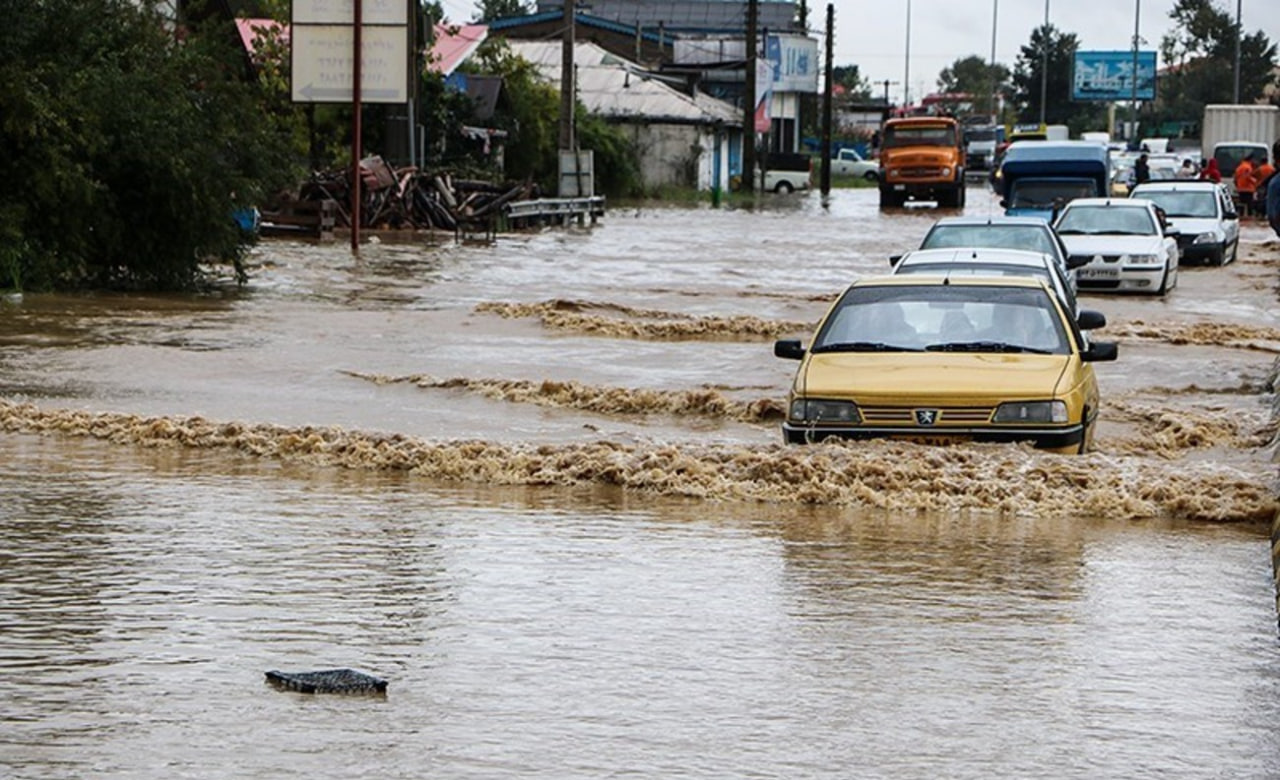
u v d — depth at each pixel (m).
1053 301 24.80
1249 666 14.07
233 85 52.44
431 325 42.81
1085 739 12.17
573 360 37.03
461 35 116.94
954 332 24.19
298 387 32.09
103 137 48.53
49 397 29.98
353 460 23.92
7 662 13.80
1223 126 138.50
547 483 22.58
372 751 11.76
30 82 46.97
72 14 49.00
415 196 84.19
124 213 50.25
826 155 149.50
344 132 96.88
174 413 28.48
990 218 43.66
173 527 19.25
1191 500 20.59
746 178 148.38
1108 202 57.44
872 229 92.00
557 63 147.62
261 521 19.69
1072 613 15.78
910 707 12.88
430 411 29.64
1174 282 56.97
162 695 12.98
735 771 11.42
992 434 22.39
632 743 11.99
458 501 21.25
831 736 12.18
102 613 15.38
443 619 15.33
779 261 67.94
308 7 68.50
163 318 43.22
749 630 15.06
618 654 14.25
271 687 13.23
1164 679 13.68
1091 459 22.64
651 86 145.88
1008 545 18.81
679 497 21.69
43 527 19.16
